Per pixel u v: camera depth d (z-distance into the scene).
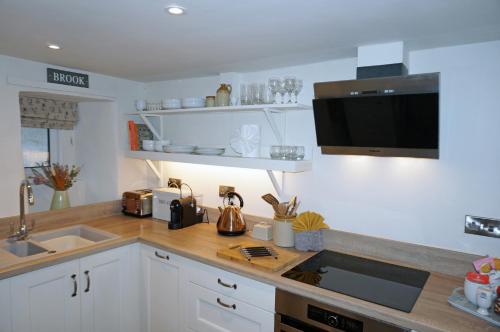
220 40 1.85
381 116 1.78
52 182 2.84
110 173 3.15
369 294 1.61
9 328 1.85
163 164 3.26
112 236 2.47
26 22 1.62
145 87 3.31
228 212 2.50
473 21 1.48
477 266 1.58
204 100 2.68
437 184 1.90
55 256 2.03
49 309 2.02
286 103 2.22
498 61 1.71
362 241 2.15
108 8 1.43
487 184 1.75
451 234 1.87
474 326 1.35
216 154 2.59
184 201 2.71
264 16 1.49
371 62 1.88
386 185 2.06
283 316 1.74
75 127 3.37
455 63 1.81
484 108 1.74
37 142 3.17
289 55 2.12
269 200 2.29
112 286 2.35
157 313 2.39
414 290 1.66
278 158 2.24
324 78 2.27
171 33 1.75
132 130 3.05
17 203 2.43
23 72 2.40
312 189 2.35
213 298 2.04
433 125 1.65
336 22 1.54
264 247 2.15
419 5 1.33
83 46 2.03
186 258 2.16
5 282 1.82
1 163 2.34
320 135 2.05
